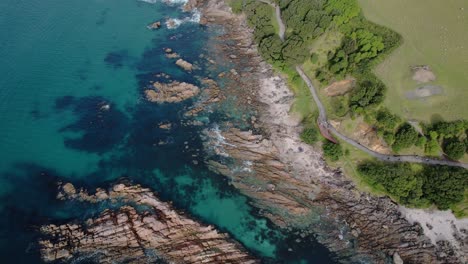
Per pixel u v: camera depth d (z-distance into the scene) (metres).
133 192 115.19
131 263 98.25
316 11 146.75
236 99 143.88
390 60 133.38
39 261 97.81
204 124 136.38
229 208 116.44
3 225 106.25
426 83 128.00
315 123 133.12
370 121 126.81
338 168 125.19
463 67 131.38
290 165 126.69
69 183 115.88
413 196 112.81
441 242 108.19
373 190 119.94
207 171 124.44
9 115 135.38
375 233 111.62
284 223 113.75
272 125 136.00
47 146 128.00
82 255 99.38
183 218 110.81
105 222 105.56
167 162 126.19
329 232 112.19
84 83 147.50
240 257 104.69
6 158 123.88
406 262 105.19
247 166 125.88
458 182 108.62
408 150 121.75
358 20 143.00
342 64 136.25
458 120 119.75
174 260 100.31
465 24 142.00
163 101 142.75
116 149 128.75
